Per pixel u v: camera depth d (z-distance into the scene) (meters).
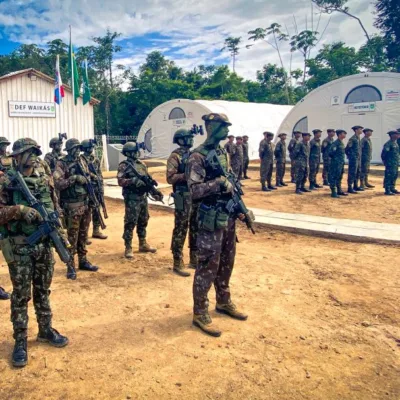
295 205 11.47
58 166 5.64
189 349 3.80
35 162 3.72
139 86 46.84
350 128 20.91
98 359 3.63
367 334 4.14
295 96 56.69
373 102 20.02
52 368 3.49
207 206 4.04
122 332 4.14
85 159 6.41
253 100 56.53
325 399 3.10
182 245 5.95
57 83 16.52
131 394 3.13
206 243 4.06
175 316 4.53
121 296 5.10
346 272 6.02
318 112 21.92
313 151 14.10
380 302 4.95
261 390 3.20
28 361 3.59
